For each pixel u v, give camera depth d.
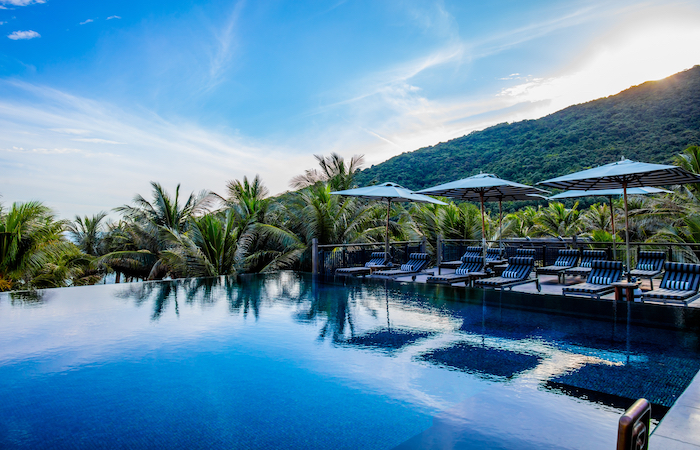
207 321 7.51
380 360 5.31
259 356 5.53
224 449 3.28
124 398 4.26
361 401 4.11
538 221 33.53
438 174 49.56
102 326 7.18
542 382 4.48
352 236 19.05
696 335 6.27
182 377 4.81
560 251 12.34
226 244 17.95
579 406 3.88
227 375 4.86
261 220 21.53
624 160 8.79
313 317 7.79
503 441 3.28
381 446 3.27
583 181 9.71
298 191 21.58
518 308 8.44
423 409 3.91
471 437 3.36
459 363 5.14
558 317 7.58
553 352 5.51
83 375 4.89
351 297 9.98
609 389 4.25
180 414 3.90
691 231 14.95
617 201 29.02
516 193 12.94
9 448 3.31
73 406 4.09
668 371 4.73
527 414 3.74
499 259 13.03
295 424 3.68
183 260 16.41
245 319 7.64
